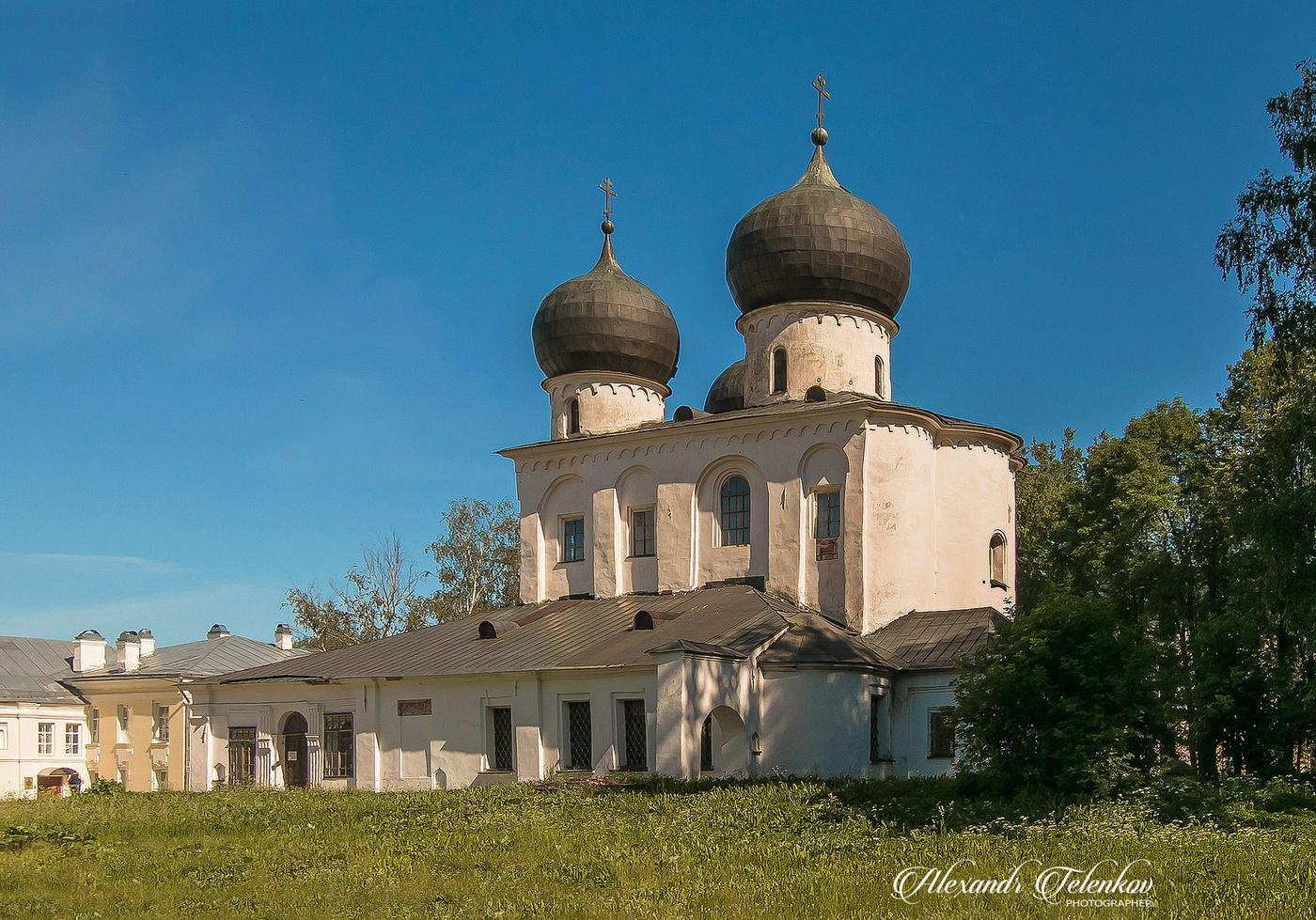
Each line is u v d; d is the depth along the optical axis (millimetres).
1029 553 62094
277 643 71062
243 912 17906
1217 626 31672
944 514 43688
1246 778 26703
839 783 30641
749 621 38094
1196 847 18953
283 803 31391
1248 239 28578
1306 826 20922
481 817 26281
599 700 36812
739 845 21016
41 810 32875
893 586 41031
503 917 16516
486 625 43031
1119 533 46812
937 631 39219
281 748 43719
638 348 51094
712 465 44500
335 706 42438
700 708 33938
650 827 23734
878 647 39281
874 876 17781
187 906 18453
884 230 46469
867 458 41375
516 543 72812
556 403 51906
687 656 33594
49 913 18297
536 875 19312
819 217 45656
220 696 44812
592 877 18828
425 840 23406
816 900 16406
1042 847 19406
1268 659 31656
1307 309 28125
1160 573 43750
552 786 33000
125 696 59156
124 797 38062
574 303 50906
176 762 56156
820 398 43875
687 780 32406
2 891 20094
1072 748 24062
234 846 24250
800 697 35938
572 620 43438
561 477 48406
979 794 25328
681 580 44406
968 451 44531
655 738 34719
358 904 17891
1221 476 43906
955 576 43406
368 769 41281
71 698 65312
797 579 41875
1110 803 22641
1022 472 64500
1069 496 50781
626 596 45656
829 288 45781
